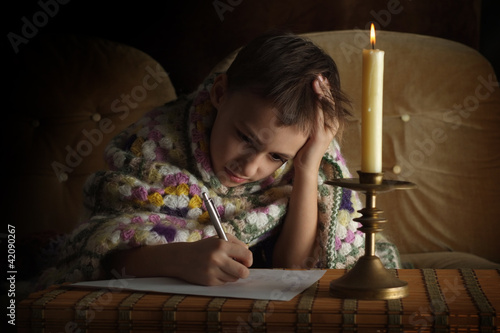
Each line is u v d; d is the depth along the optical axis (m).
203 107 1.11
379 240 1.21
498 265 1.44
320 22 1.89
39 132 1.68
